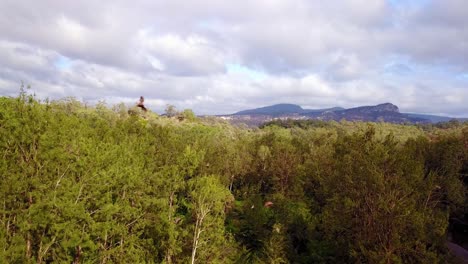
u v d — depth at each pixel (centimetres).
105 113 8869
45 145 2334
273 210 5069
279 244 3562
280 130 17262
